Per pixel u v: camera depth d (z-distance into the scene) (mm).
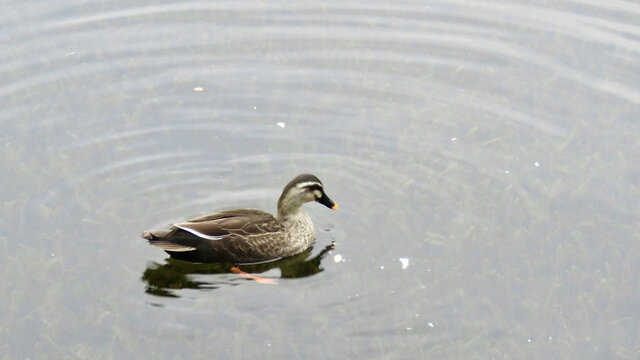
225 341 11820
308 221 14312
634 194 14852
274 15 19984
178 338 11859
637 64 18078
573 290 12844
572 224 14211
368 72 18141
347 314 12344
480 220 14344
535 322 12250
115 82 17781
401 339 11875
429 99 17344
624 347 11867
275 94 17562
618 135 16281
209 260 13703
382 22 19719
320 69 18250
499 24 19500
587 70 17984
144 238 13398
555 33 19109
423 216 14477
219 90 17641
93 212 14461
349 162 15828
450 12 20031
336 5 20375
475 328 12109
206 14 19984
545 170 15453
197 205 14805
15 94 17312
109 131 16469
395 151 16047
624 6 20094
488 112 16938
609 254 13570
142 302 12586
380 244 13898
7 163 15516
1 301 12523
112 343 11758
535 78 17812
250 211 14148
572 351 11781
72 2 20328
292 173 15617
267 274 13508
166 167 15656
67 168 15477
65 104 17109
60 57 18375
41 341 11820
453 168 15562
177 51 18703
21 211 14422
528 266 13352
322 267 13469
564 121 16656
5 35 18984
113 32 19219
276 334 11953
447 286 12914
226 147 16219
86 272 13172
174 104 17234
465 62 18328
